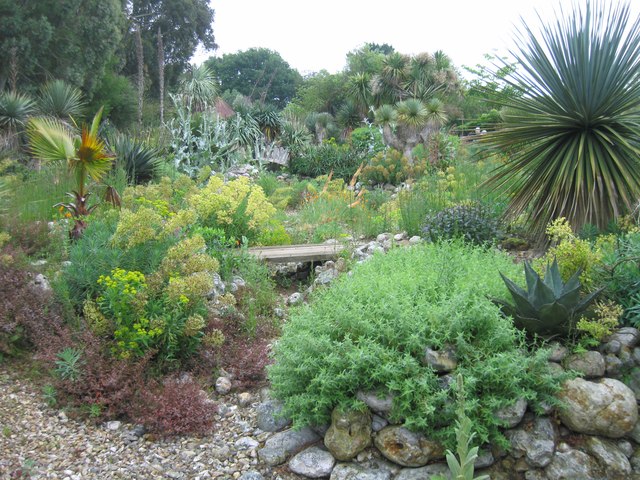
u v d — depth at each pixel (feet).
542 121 19.66
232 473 10.76
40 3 64.34
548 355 10.81
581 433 10.69
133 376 12.78
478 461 10.27
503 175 21.24
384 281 13.39
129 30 94.89
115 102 74.95
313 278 21.61
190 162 50.24
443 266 13.89
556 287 12.60
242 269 19.40
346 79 133.90
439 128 55.47
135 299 13.46
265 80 173.17
